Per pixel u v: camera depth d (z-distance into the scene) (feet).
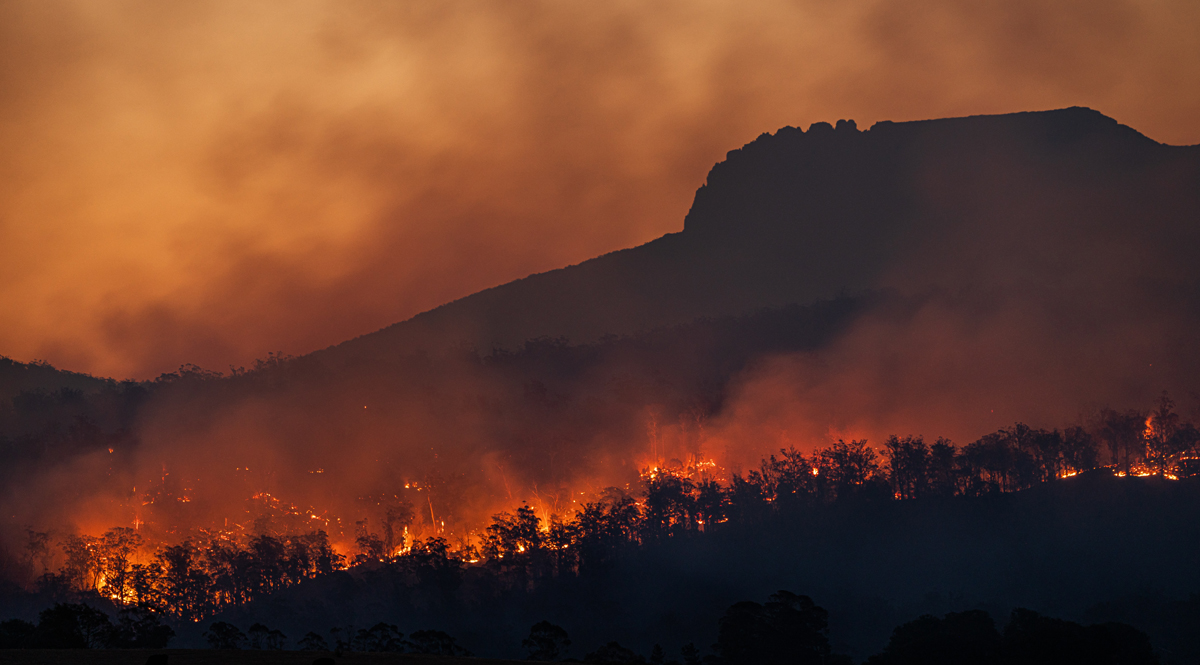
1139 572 580.30
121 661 243.60
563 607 593.42
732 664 403.34
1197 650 447.83
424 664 268.00
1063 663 360.28
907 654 383.65
